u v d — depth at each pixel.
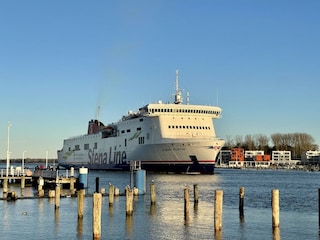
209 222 44.22
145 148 137.62
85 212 50.06
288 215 50.50
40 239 36.44
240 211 50.56
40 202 58.22
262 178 153.88
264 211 52.72
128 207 47.28
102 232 39.12
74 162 194.38
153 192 56.00
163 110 133.50
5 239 36.34
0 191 75.50
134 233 38.78
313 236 38.22
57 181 76.62
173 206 55.50
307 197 73.44
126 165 150.12
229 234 38.62
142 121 140.50
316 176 180.88
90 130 187.88
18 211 50.38
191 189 81.88
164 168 132.75
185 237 37.31
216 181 111.06
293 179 148.00
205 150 125.00
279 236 38.06
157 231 39.59
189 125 135.38
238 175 186.00
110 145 161.50
